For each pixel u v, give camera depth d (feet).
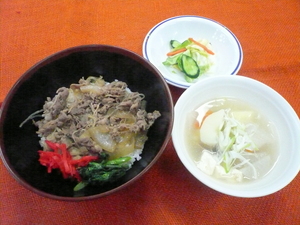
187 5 1.28
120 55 0.82
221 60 1.14
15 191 0.77
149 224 0.73
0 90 0.97
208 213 0.75
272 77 1.06
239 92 0.85
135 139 0.81
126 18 1.21
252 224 0.73
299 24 1.23
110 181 0.73
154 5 1.26
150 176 0.81
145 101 0.88
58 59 0.80
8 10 1.20
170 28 1.18
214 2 1.30
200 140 0.82
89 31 1.15
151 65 0.78
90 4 1.24
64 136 0.79
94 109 0.83
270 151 0.79
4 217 0.73
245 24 1.23
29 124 0.80
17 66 1.04
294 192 0.78
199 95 0.83
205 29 1.20
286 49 1.14
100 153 0.75
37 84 0.80
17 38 1.12
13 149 0.69
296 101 0.99
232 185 0.70
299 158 0.68
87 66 0.88
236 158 0.77
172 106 0.73
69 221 0.73
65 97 0.84
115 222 0.73
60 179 0.74
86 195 0.66
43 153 0.74
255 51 1.13
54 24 1.16
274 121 0.82
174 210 0.75
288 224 0.73
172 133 0.71
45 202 0.75
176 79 1.04
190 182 0.80
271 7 1.29
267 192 0.63
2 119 0.67
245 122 0.85
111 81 0.94
